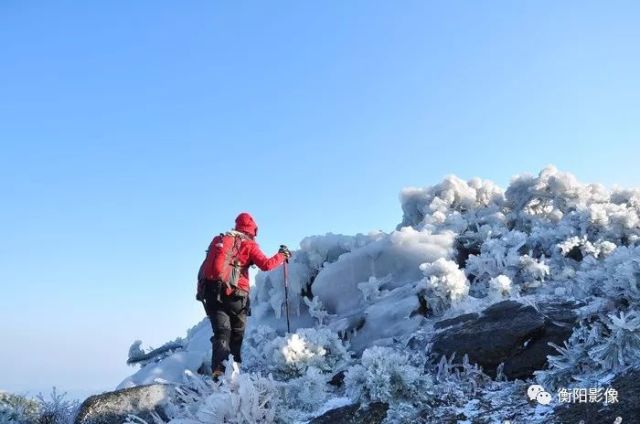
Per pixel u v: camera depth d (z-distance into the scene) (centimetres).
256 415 384
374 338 654
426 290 659
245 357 667
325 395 473
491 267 736
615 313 442
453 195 1039
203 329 845
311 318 793
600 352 383
